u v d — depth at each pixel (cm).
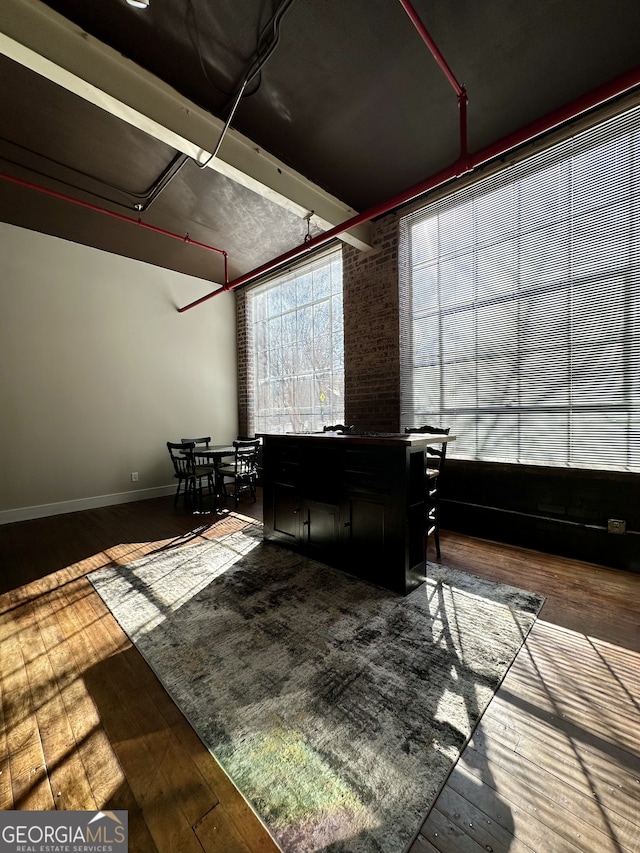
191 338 559
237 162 270
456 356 335
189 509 445
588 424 265
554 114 190
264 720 133
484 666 160
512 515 304
